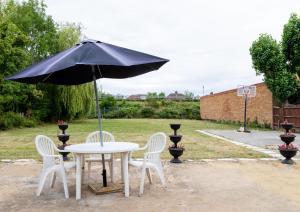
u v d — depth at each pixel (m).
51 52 26.00
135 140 13.50
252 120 22.91
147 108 38.22
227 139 14.01
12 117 21.30
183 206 4.70
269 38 19.14
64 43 25.70
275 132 17.86
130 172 6.97
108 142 6.22
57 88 24.78
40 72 4.49
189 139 13.95
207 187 5.79
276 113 19.70
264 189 5.66
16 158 8.86
